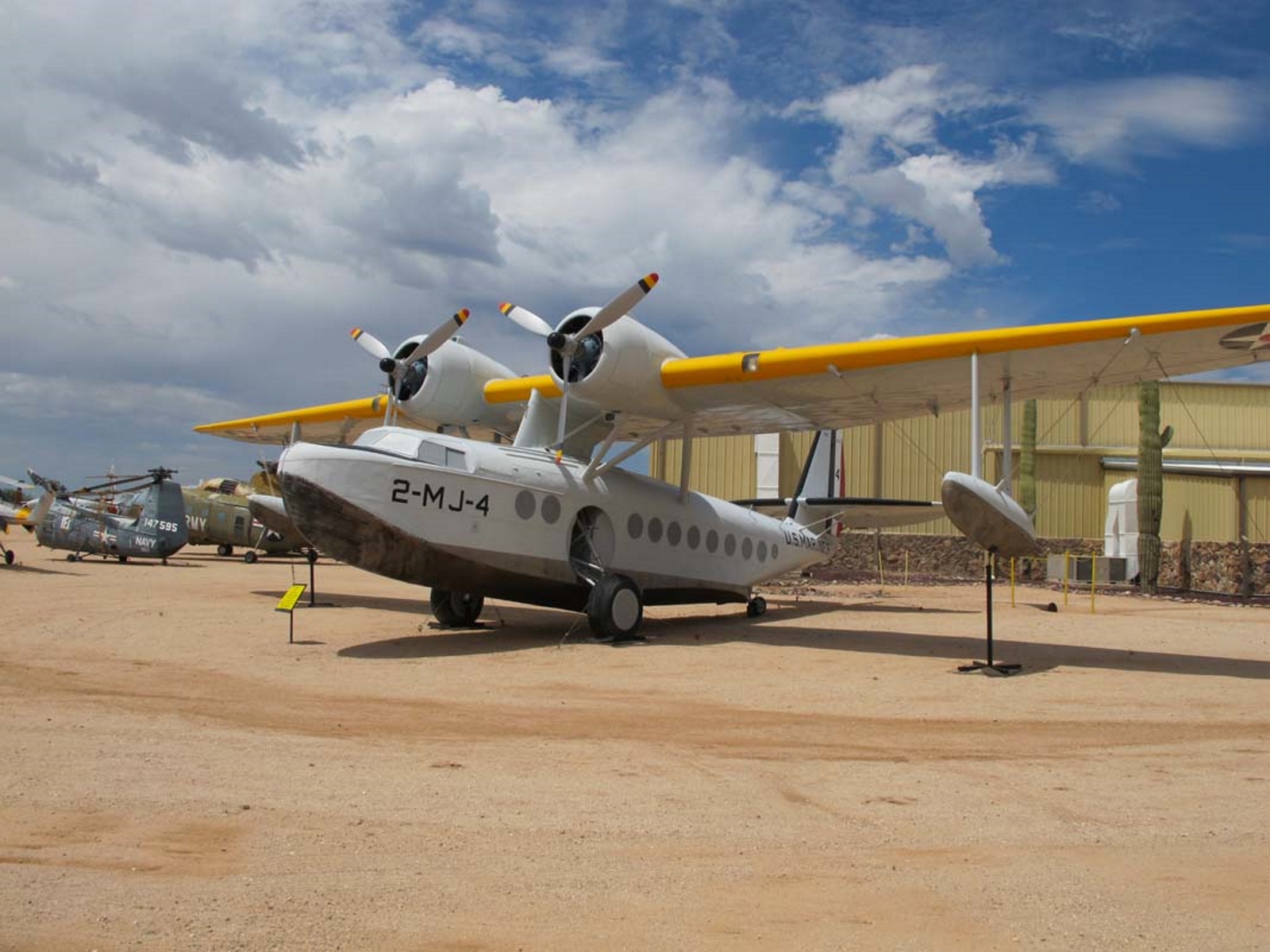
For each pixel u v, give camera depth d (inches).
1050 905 150.5
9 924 131.2
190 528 1395.2
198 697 323.6
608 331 509.0
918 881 161.0
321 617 607.8
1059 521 1385.3
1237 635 622.8
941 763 253.8
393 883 153.8
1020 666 431.5
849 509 753.6
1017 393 530.3
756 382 511.2
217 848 168.1
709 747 268.4
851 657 464.8
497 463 501.7
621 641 514.6
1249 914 148.3
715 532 638.5
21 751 235.9
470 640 505.4
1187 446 1402.6
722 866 167.3
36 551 1432.1
